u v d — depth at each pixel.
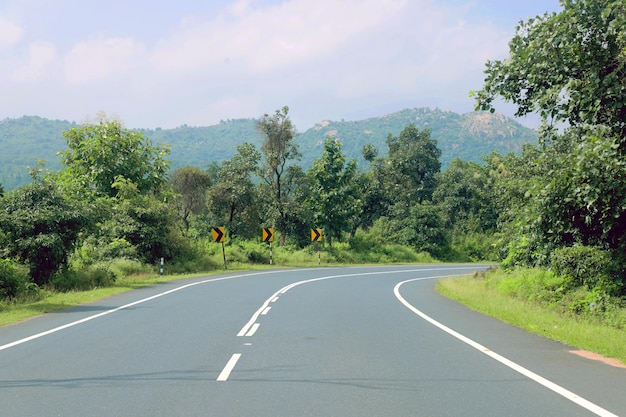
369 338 11.45
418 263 62.06
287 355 9.55
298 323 13.70
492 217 74.00
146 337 11.44
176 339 11.20
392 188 75.38
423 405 6.50
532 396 6.91
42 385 7.41
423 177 94.44
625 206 12.74
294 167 62.59
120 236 36.31
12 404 6.49
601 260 15.38
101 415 6.08
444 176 81.38
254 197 64.62
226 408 6.35
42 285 23.31
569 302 16.77
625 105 13.26
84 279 25.55
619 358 9.42
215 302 18.81
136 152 44.06
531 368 8.60
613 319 14.09
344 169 60.16
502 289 21.83
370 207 73.50
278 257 52.28
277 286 26.27
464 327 13.27
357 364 8.84
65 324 13.43
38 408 6.34
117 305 17.88
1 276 19.14
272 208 61.31
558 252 16.25
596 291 15.22
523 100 15.87
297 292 23.12
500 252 28.30
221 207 66.00
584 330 12.38
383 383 7.57
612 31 13.33
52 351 9.88
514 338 11.60
